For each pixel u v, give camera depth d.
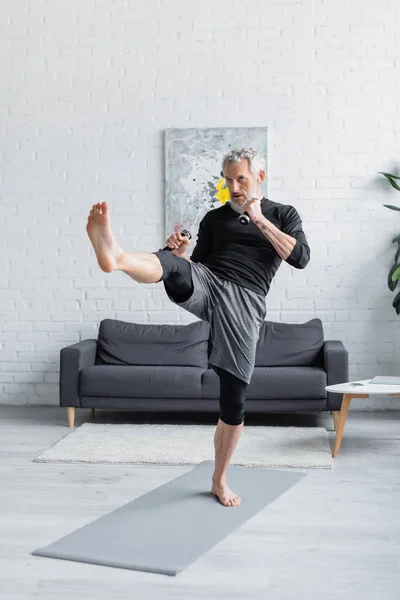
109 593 2.74
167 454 4.75
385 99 6.28
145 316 6.50
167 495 3.90
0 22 6.50
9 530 3.39
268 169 6.35
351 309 6.37
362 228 6.33
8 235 6.54
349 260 6.35
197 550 3.13
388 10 6.25
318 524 3.47
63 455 4.71
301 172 6.33
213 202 6.36
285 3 6.30
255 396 5.55
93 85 6.45
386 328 6.35
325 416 6.09
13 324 6.56
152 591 2.75
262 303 3.54
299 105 6.32
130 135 6.43
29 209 6.52
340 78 6.29
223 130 6.33
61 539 3.25
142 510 3.65
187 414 6.23
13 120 6.50
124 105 6.43
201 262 3.65
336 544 3.22
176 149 6.36
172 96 6.39
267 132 6.32
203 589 2.77
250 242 3.53
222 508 3.68
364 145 6.30
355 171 6.32
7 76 6.50
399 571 2.93
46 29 6.47
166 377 5.64
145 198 6.43
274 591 2.75
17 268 6.54
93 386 5.66
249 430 5.46
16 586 2.80
